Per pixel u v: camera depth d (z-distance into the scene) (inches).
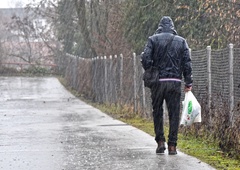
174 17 1822.1
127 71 1840.6
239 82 930.7
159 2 1903.3
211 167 781.3
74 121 1531.7
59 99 2677.2
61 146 1026.1
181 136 1101.7
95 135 1178.6
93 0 2603.3
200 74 1113.4
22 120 1605.6
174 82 877.8
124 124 1411.2
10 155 935.7
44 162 859.4
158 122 896.3
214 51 1046.4
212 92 1049.5
